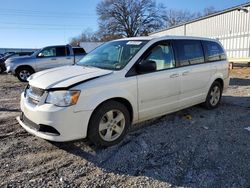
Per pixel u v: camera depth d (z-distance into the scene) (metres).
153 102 4.62
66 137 3.63
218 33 20.94
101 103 3.90
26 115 3.93
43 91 3.74
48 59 13.05
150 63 4.34
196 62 5.57
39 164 3.56
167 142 4.28
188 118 5.50
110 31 58.91
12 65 12.75
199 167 3.50
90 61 4.90
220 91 6.43
